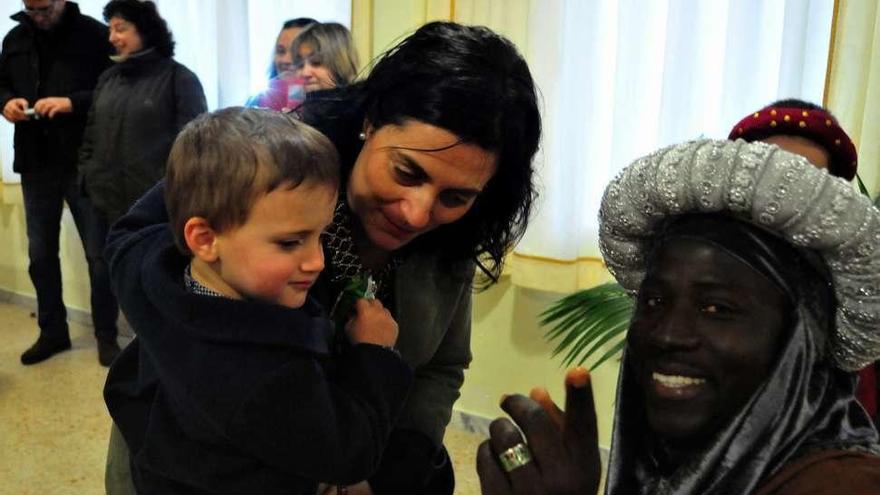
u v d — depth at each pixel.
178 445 0.87
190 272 0.90
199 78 3.01
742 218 0.65
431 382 1.20
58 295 3.31
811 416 0.65
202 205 0.82
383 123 0.87
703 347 0.63
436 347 1.13
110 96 2.85
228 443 0.85
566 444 0.66
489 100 0.83
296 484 0.90
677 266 0.65
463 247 1.07
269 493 0.87
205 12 2.97
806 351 0.64
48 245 3.25
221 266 0.85
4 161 3.75
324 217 0.85
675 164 0.66
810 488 0.60
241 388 0.80
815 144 1.24
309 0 2.70
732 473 0.64
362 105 0.92
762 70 1.94
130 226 1.02
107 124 2.85
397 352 0.96
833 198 0.60
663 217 0.69
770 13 1.92
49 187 3.19
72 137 3.13
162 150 2.80
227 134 0.82
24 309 4.05
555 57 2.13
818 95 1.88
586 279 2.27
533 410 0.67
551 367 2.45
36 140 3.12
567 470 0.65
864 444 0.65
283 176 0.81
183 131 0.86
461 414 2.68
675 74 1.97
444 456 1.17
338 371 0.93
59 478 2.29
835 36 1.80
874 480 0.58
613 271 0.78
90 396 2.90
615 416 0.77
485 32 0.89
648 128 2.09
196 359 0.82
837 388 0.70
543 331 2.44
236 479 0.86
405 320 1.08
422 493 1.09
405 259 1.06
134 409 0.94
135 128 2.81
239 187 0.80
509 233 1.07
